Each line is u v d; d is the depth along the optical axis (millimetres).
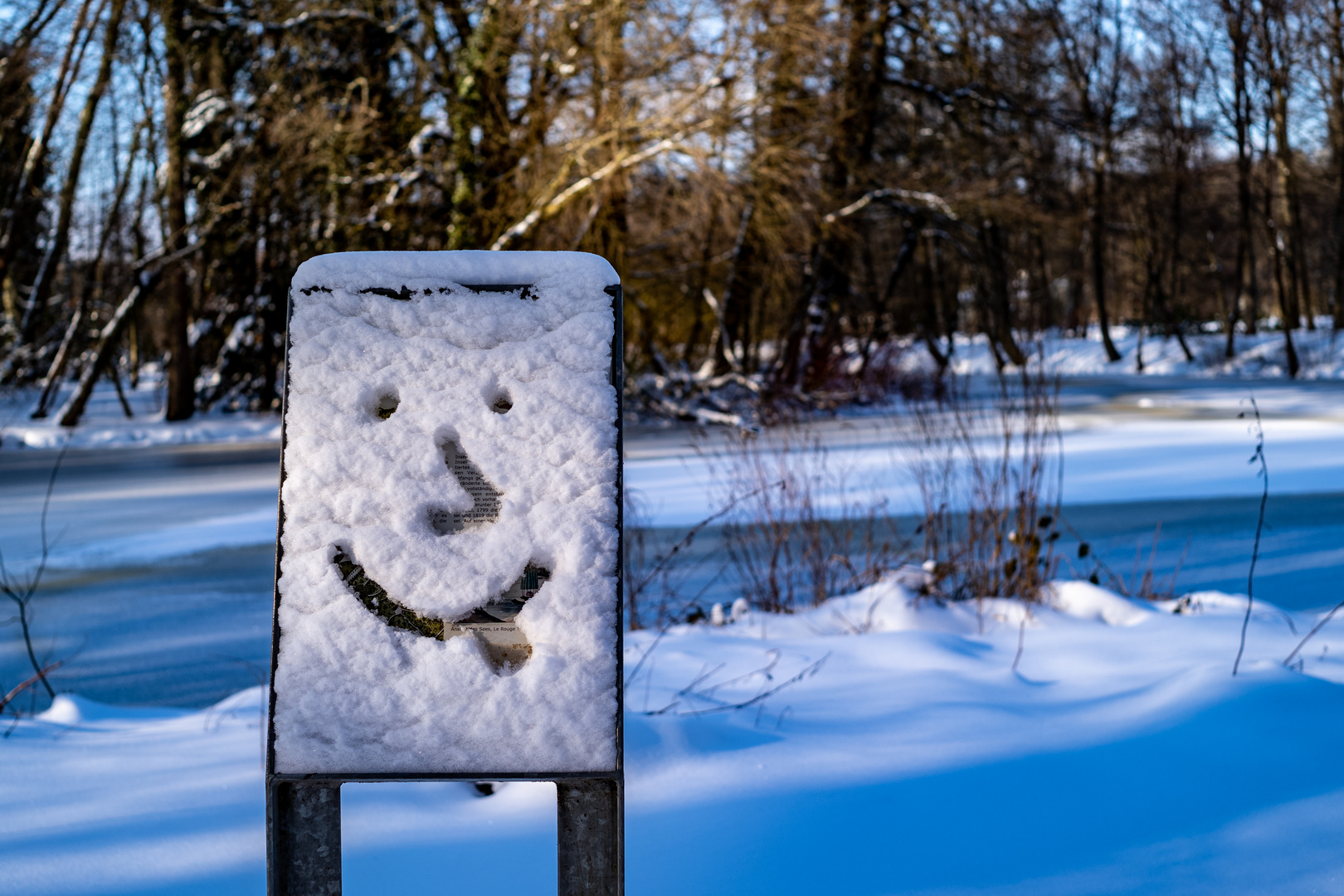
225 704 3619
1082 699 3232
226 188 20953
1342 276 35406
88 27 20344
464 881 1999
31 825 2268
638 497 9336
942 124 23688
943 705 3123
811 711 3135
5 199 22844
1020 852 2117
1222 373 34188
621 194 16781
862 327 25578
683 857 2119
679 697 3328
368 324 1533
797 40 15852
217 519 9789
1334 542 6766
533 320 1542
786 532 5695
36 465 15859
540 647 1479
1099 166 33344
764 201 17766
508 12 15039
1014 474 5348
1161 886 1962
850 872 2045
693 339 24906
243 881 1994
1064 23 26781
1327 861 2029
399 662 1463
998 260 23250
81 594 6555
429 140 17094
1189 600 4805
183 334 23062
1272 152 36688
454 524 1519
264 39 20203
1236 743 2611
